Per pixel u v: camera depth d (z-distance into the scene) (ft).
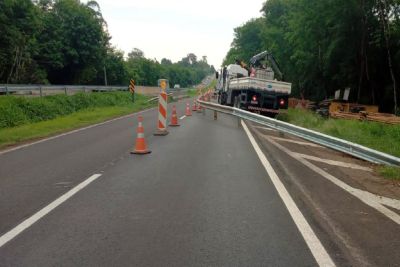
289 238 17.43
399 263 15.03
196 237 17.51
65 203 22.59
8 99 81.82
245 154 38.40
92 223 19.30
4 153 40.29
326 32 108.68
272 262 15.08
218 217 20.16
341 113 81.92
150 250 16.12
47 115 87.56
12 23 141.90
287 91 81.92
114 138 50.62
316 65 120.26
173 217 20.13
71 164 33.91
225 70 114.62
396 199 23.98
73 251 16.06
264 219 19.88
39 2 191.72
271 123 53.16
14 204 22.47
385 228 18.74
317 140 40.29
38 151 41.19
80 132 57.77
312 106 118.11
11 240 17.26
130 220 19.70
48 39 183.01
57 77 200.64
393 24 92.07
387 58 98.48
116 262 15.03
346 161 36.78
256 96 82.02
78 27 189.98
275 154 38.37
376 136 54.03
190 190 25.26
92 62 201.87
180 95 209.77
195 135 52.90
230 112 69.36
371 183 27.81
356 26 98.17
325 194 24.53
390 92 99.50
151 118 82.58
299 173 30.14
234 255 15.69
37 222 19.49
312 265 14.87
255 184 26.89
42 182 27.61
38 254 15.80
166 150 40.70
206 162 34.40
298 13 117.19
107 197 23.76
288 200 23.16
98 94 131.13
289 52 150.00
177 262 15.05
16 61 147.13
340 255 15.72
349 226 18.94
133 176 29.19
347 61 103.96
